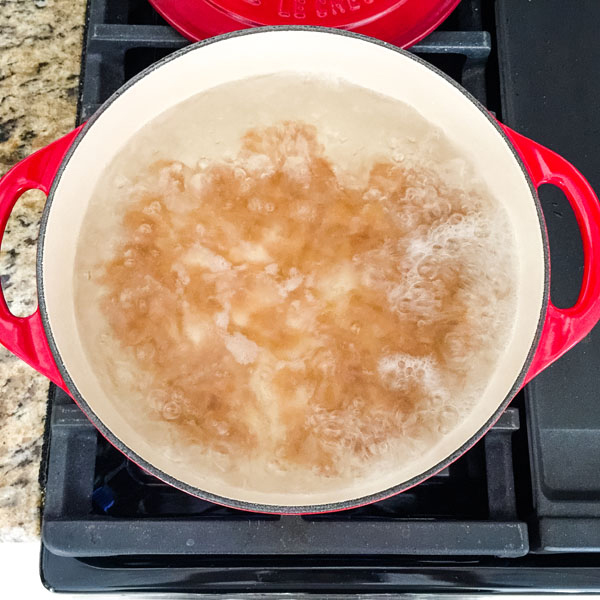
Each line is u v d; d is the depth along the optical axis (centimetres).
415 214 45
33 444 49
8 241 51
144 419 42
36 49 53
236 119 46
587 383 47
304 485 41
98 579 46
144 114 45
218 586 46
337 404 42
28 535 48
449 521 44
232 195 45
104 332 43
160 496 47
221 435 42
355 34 43
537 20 51
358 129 46
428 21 48
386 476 41
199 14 47
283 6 48
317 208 45
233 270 44
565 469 46
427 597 48
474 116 44
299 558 46
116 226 44
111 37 48
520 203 43
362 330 43
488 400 42
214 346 43
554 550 44
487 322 43
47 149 42
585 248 43
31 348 41
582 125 50
